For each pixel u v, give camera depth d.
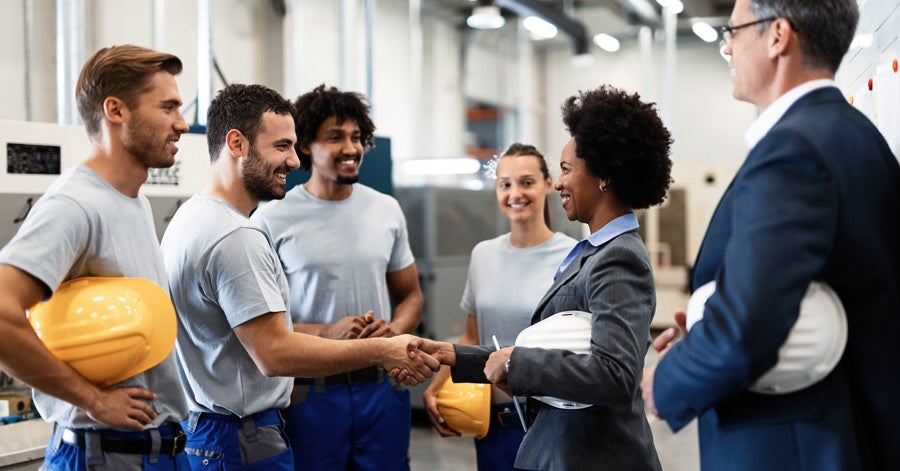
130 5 4.70
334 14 6.89
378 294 2.59
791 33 1.28
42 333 1.50
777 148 1.20
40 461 2.26
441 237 4.99
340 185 2.57
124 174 1.66
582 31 9.66
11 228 2.49
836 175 1.18
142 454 1.65
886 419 1.24
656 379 1.30
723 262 1.23
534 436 1.71
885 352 1.24
